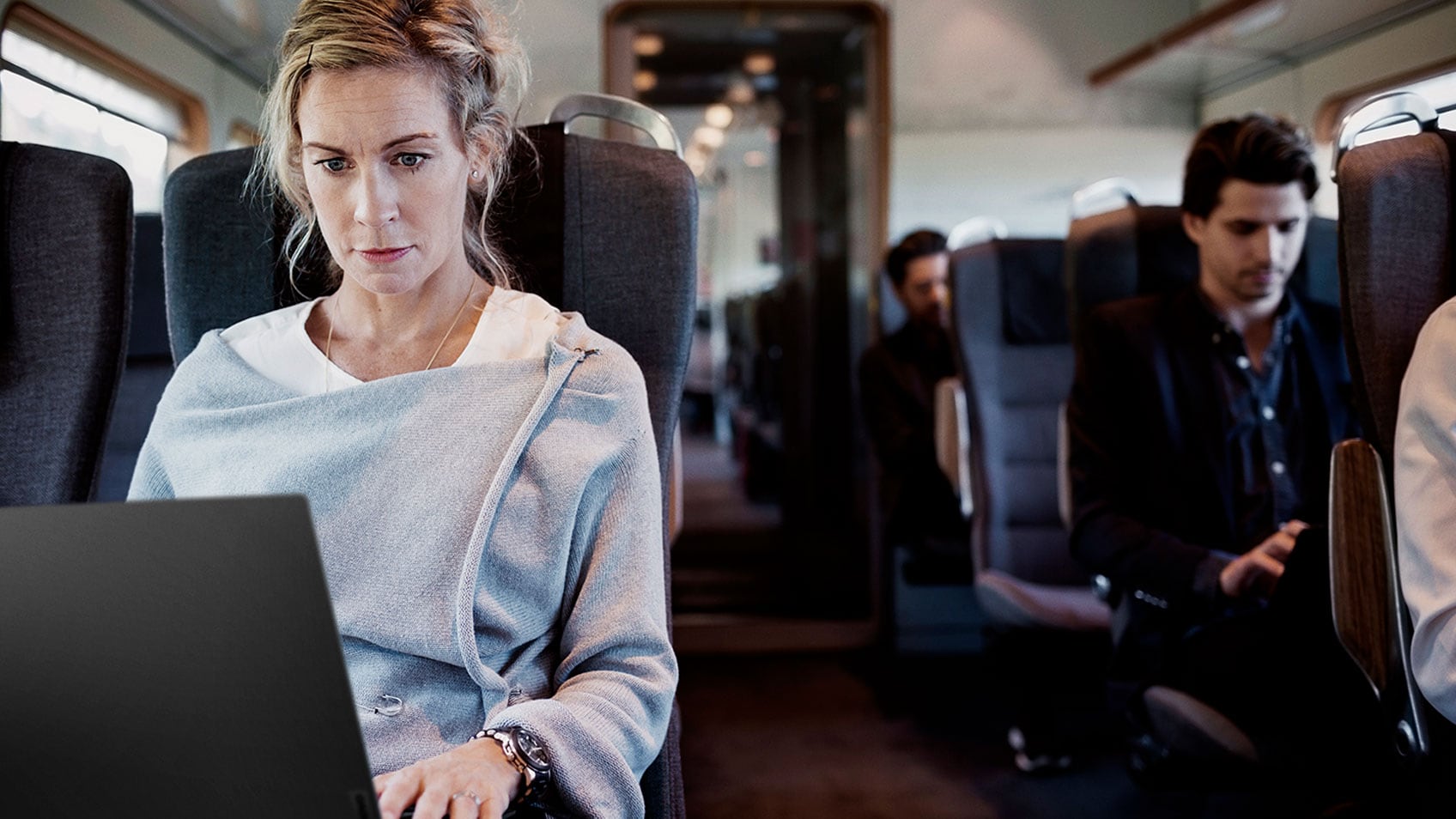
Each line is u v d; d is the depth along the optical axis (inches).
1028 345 116.3
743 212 222.5
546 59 166.1
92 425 49.3
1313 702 62.9
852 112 184.9
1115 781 109.7
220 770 25.3
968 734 125.6
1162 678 71.0
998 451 115.0
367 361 42.9
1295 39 167.9
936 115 179.6
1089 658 103.6
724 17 170.4
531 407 40.3
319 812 25.4
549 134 50.6
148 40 128.0
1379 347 51.5
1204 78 186.1
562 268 50.2
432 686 39.3
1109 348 80.5
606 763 35.9
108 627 24.5
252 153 49.4
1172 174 187.2
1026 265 115.0
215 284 49.2
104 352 49.4
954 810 103.3
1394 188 51.6
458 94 40.0
